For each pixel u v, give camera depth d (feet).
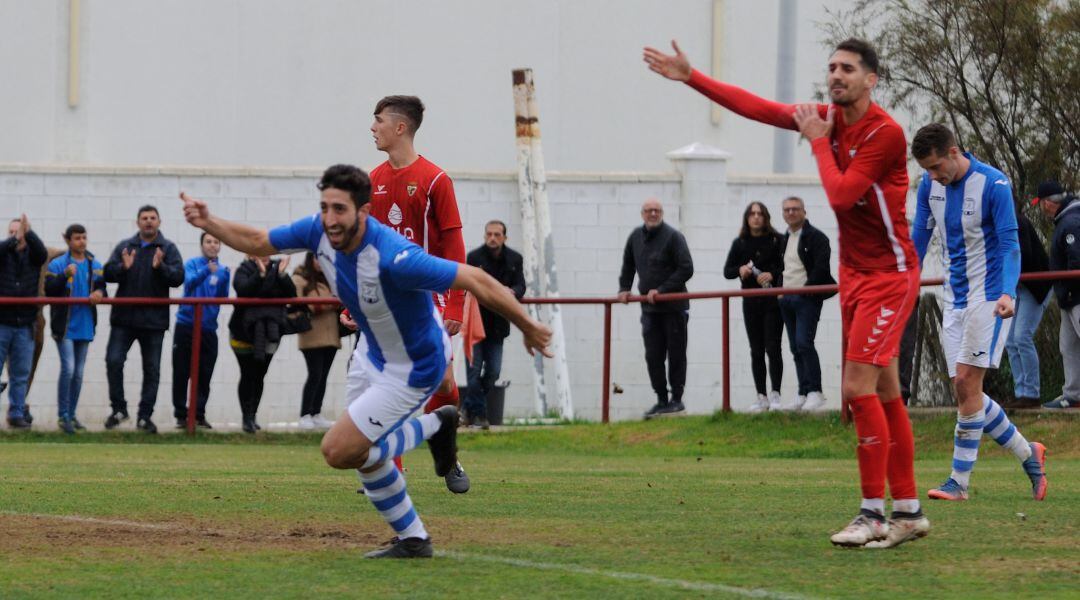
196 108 182.50
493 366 118.01
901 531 46.52
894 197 45.60
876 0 137.90
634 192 141.08
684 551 44.96
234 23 183.11
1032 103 122.01
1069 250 94.38
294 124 183.52
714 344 140.26
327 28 184.24
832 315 137.28
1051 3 122.01
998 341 62.80
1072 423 94.32
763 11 189.67
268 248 42.65
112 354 114.73
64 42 180.04
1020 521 53.72
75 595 36.63
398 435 43.73
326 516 54.75
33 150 179.32
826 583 38.70
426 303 42.14
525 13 186.50
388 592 37.09
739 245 110.32
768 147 189.26
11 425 114.62
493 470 82.94
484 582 38.65
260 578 39.29
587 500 61.98
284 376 137.18
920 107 133.69
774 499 62.64
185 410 117.80
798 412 105.50
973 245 63.57
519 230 139.33
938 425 99.19
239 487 67.72
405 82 184.85
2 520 53.06
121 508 57.57
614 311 140.87
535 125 138.21
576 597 36.40
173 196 136.67
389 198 59.41
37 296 115.03
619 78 187.21
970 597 36.63
